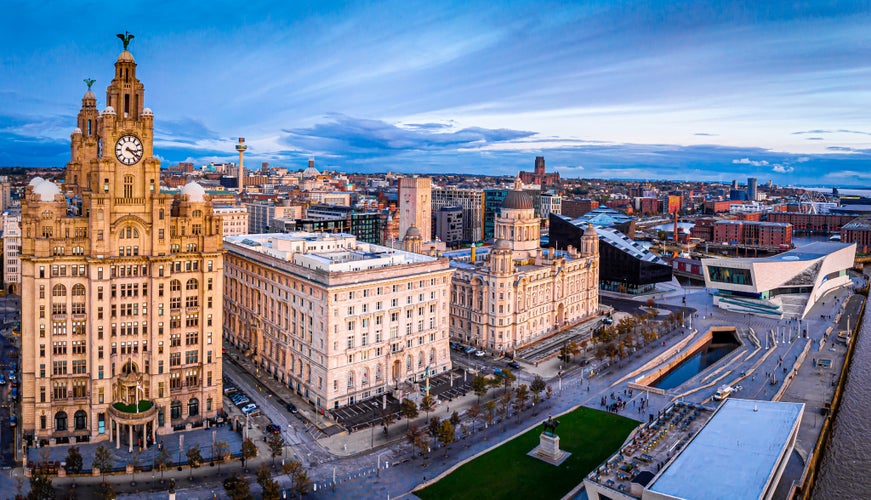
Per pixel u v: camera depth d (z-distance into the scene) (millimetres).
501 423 172000
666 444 144625
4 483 134375
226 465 145625
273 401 183500
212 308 165375
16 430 156375
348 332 179500
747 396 197250
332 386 176875
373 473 143375
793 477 147875
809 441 167625
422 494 134125
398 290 192000
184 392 163625
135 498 130250
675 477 120938
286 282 192875
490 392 194750
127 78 156750
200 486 135875
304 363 185625
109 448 152000
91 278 151125
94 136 183000
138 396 155000
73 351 154000
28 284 149750
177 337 161625
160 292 157875
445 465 147750
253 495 132750
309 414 175125
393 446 157375
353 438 161500
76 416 156500
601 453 153875
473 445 158250
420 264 198750
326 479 140375
